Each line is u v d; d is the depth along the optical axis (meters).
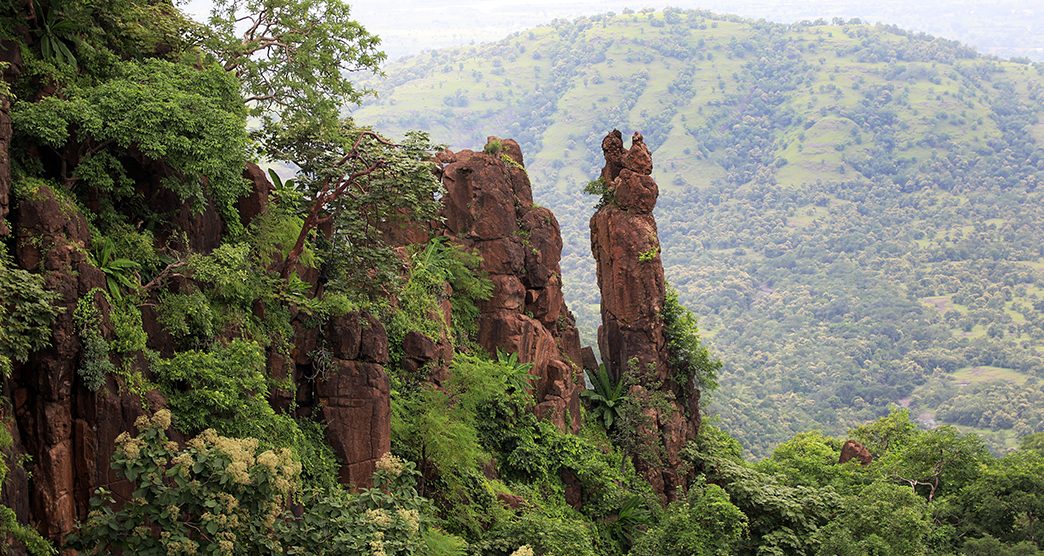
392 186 38.22
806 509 53.31
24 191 26.81
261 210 37.25
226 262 31.77
